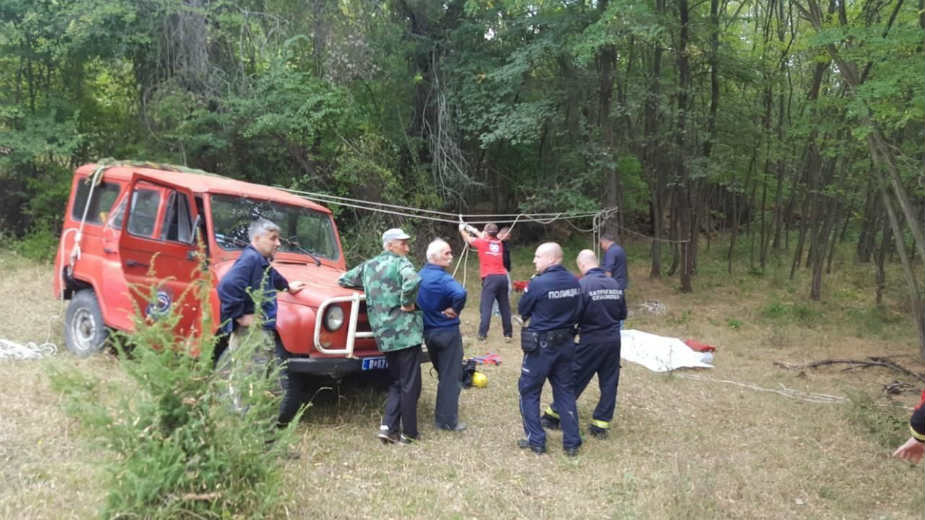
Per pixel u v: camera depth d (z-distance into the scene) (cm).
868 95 737
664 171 1566
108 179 633
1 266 1112
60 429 425
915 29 712
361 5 1461
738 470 487
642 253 2044
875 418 597
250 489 329
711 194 2164
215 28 1395
